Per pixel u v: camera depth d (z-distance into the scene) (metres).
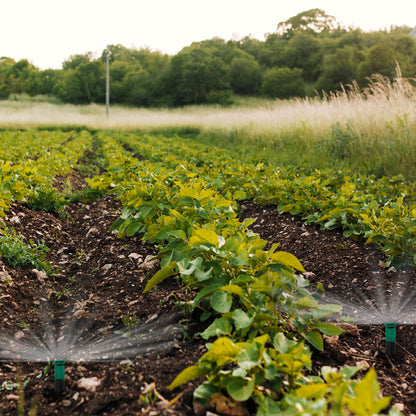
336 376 1.89
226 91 74.75
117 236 4.77
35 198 6.05
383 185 6.30
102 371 2.43
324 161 10.28
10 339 2.83
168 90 78.00
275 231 5.52
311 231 5.20
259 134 16.31
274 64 85.69
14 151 11.34
